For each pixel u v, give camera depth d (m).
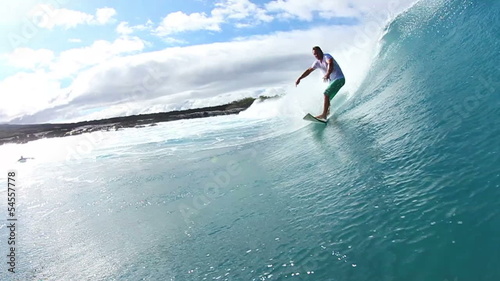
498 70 4.00
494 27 5.17
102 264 3.30
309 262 2.40
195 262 2.93
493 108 3.29
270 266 2.53
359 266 2.17
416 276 1.92
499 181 2.34
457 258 1.92
